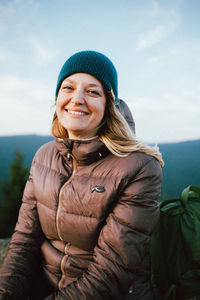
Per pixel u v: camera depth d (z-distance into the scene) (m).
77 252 1.13
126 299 1.04
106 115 1.22
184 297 1.12
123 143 1.13
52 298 1.06
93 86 1.11
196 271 1.09
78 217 1.09
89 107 1.12
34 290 1.21
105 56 1.19
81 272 1.11
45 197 1.19
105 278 0.97
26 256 1.24
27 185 1.37
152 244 1.21
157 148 1.19
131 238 0.99
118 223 1.01
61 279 1.15
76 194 1.10
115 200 1.07
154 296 1.12
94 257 1.04
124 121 1.22
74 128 1.14
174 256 1.13
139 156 1.08
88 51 1.15
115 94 1.25
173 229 1.16
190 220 1.15
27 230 1.30
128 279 0.99
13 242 1.29
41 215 1.21
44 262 1.23
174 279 1.12
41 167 1.29
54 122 1.41
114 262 0.99
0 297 1.04
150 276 1.17
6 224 4.07
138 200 1.02
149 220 1.02
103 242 1.02
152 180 1.05
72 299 0.95
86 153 1.10
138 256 1.01
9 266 1.18
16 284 1.12
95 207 1.06
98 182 1.08
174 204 1.24
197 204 1.24
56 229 1.15
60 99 1.16
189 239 1.11
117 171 1.06
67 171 1.20
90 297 0.95
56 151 1.31
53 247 1.22
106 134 1.18
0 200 4.32
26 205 1.34
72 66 1.13
